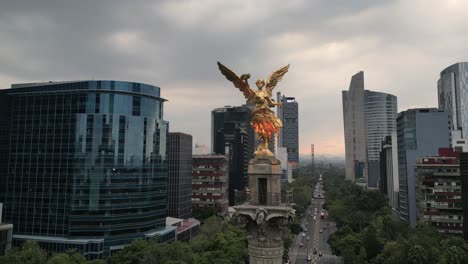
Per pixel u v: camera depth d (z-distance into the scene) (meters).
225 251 108.38
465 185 123.69
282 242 38.94
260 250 38.25
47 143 141.12
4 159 147.62
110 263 105.50
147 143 147.12
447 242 110.25
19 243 135.00
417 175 161.62
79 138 136.62
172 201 192.12
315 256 163.62
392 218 149.25
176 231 158.50
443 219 149.00
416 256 101.50
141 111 146.25
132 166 141.12
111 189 135.75
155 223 147.88
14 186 143.12
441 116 184.88
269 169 39.19
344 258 123.00
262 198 39.75
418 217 160.75
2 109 150.50
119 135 139.88
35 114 144.62
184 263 88.00
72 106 139.88
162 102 158.00
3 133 149.50
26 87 146.75
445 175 150.88
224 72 42.81
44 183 138.88
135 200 140.50
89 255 128.12
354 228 169.62
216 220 154.75
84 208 133.00
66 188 135.38
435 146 183.62
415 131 187.00
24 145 144.50
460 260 95.94
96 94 139.38
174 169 193.25
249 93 42.28
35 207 138.88
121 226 136.25
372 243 128.25
